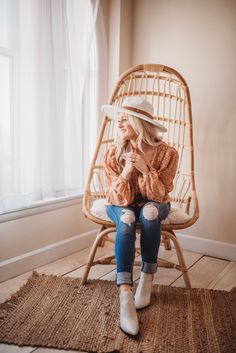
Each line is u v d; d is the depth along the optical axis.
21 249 1.91
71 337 1.32
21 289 1.67
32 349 1.26
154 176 1.58
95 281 1.79
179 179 2.34
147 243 1.50
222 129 2.18
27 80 1.82
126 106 1.67
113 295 1.65
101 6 2.32
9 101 1.76
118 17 2.36
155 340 1.32
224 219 2.22
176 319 1.47
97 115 2.40
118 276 1.44
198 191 2.29
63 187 2.07
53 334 1.33
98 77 2.37
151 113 1.70
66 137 2.09
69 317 1.46
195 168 2.29
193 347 1.28
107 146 2.31
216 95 2.18
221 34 2.13
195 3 2.21
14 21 1.73
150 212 1.49
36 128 1.86
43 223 2.04
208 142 2.23
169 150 1.67
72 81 2.06
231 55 2.11
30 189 1.90
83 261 2.11
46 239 2.07
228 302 1.62
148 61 2.43
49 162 1.97
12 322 1.40
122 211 1.55
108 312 1.50
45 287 1.70
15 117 1.79
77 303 1.57
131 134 1.66
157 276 1.93
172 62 2.33
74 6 2.05
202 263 2.14
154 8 2.37
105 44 2.38
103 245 2.37
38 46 1.82
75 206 2.28
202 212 2.29
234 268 2.07
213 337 1.35
